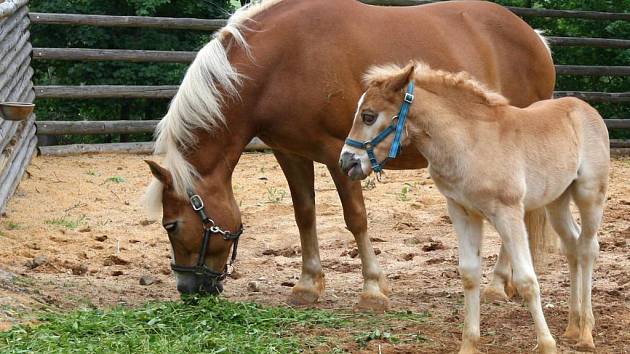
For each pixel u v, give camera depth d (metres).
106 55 15.84
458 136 5.72
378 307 7.26
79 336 6.09
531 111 6.04
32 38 18.39
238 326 6.53
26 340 5.84
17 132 13.02
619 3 18.53
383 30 7.47
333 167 7.26
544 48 8.41
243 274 8.88
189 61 16.31
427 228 10.88
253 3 7.55
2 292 7.04
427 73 5.84
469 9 8.13
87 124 15.56
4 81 11.93
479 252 5.93
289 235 10.51
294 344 6.14
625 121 17.48
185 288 6.97
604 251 9.62
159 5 17.88
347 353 6.02
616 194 12.96
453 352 6.11
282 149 7.45
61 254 9.27
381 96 5.76
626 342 6.37
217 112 6.93
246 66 7.10
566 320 6.97
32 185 12.58
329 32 7.25
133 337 5.99
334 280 8.60
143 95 16.16
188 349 5.84
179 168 6.82
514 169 5.73
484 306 7.54
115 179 13.23
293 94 7.12
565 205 6.44
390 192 12.95
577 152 6.18
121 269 8.94
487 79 7.92
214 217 6.93
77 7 18.39
